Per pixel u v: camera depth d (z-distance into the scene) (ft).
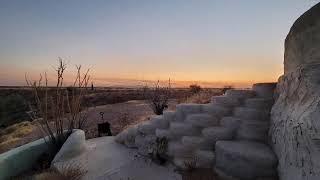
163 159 18.60
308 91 9.54
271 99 17.22
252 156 13.58
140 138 22.49
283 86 14.56
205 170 16.08
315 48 10.34
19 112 67.26
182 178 15.70
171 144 18.83
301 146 8.79
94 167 18.42
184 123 19.67
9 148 32.91
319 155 7.27
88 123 37.17
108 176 16.84
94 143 25.31
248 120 16.78
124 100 79.46
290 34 13.29
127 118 38.40
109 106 57.98
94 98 82.79
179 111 20.76
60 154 19.69
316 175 7.34
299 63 11.87
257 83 18.67
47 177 16.16
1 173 17.08
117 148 23.21
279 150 12.74
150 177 16.42
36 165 19.42
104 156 20.77
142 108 50.65
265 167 13.29
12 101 71.97
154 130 21.75
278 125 13.41
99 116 43.45
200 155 16.63
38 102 23.21
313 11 10.50
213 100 19.94
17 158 18.71
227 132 16.84
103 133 29.94
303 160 8.52
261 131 15.98
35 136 35.45
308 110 8.61
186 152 17.76
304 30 11.23
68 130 23.70
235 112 17.88
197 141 17.53
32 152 20.20
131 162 19.24
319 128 7.36
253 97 18.43
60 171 16.96
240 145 15.26
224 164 14.92
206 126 18.40
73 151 20.39
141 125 22.81
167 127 21.20
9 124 60.18
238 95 18.58
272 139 14.58
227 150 14.71
